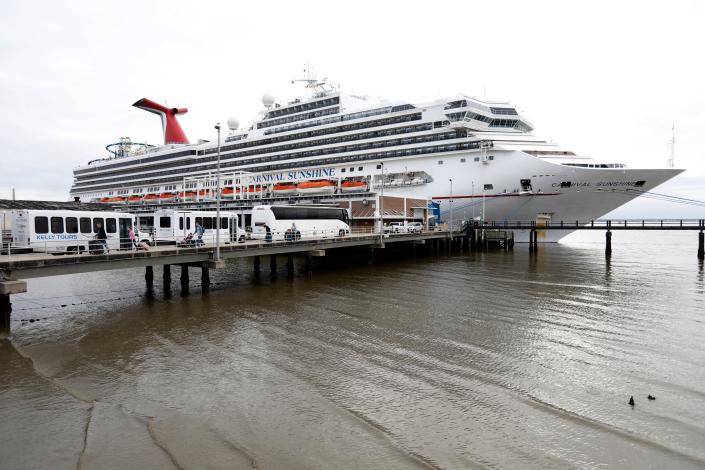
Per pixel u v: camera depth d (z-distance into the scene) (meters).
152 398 10.36
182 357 13.15
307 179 59.62
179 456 7.90
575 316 18.19
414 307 19.83
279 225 33.47
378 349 13.91
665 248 61.56
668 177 43.00
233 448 8.18
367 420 9.30
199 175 76.75
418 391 10.75
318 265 36.06
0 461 7.72
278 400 10.25
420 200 50.84
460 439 8.57
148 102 85.06
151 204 80.81
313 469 7.57
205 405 9.99
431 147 51.44
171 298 21.77
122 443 8.33
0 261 15.13
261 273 30.95
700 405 9.98
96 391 10.74
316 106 64.75
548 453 8.09
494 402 10.16
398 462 7.79
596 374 11.81
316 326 16.56
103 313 18.66
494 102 51.38
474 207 49.41
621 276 29.97
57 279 28.47
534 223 48.88
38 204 33.19
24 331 15.94
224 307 19.67
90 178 100.31
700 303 20.83
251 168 68.56
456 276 29.78
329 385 11.12
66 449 8.12
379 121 56.28
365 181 56.41
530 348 14.00
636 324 16.91
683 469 7.60
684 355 13.30
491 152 47.12
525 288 24.98
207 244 26.02
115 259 18.28
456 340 14.85
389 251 46.25
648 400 10.23
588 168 42.91
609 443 8.42
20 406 9.90
